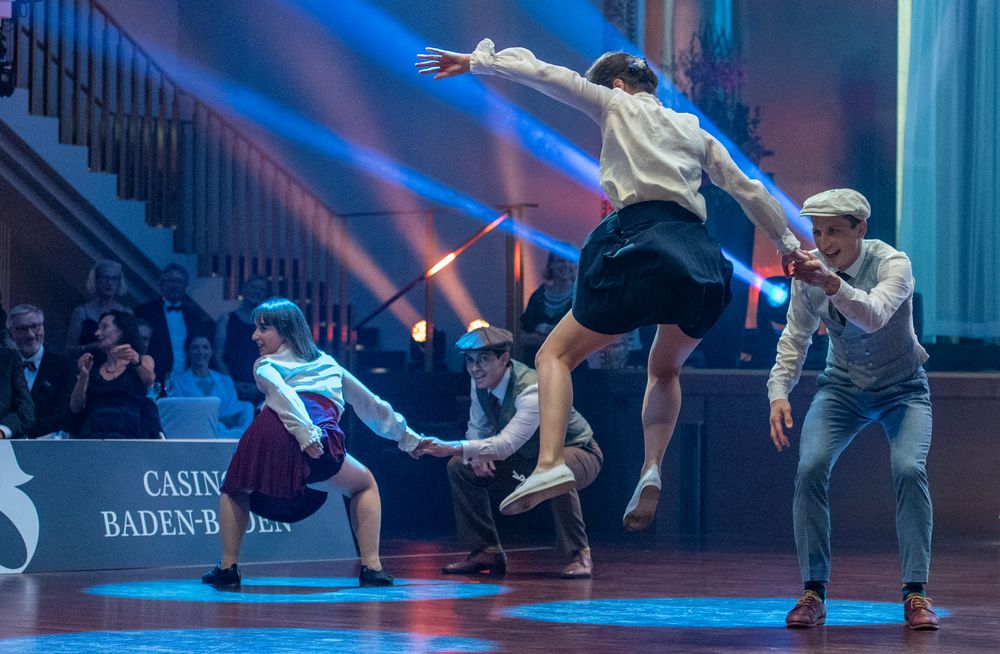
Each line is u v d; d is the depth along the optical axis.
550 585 5.78
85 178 11.28
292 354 5.68
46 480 6.42
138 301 11.93
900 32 11.93
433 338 12.32
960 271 11.45
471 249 13.22
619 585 5.78
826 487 4.35
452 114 13.47
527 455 6.22
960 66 11.56
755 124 11.73
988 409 9.68
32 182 11.13
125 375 7.27
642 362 10.59
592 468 6.32
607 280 3.46
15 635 3.96
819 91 12.11
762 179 11.55
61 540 6.40
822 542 4.31
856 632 4.08
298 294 11.96
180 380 9.80
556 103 12.96
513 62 3.56
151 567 6.64
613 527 9.83
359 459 10.48
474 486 6.32
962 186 11.52
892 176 11.91
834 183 12.08
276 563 6.98
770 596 5.30
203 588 5.52
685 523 9.66
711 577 6.21
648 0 11.59
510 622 4.32
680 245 3.43
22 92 10.85
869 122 11.99
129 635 3.94
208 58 14.48
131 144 11.77
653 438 3.79
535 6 12.93
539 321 10.02
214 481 7.03
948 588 5.70
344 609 4.71
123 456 6.70
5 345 6.96
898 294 4.15
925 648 3.69
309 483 5.52
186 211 12.23
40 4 11.14
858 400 4.40
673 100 11.54
